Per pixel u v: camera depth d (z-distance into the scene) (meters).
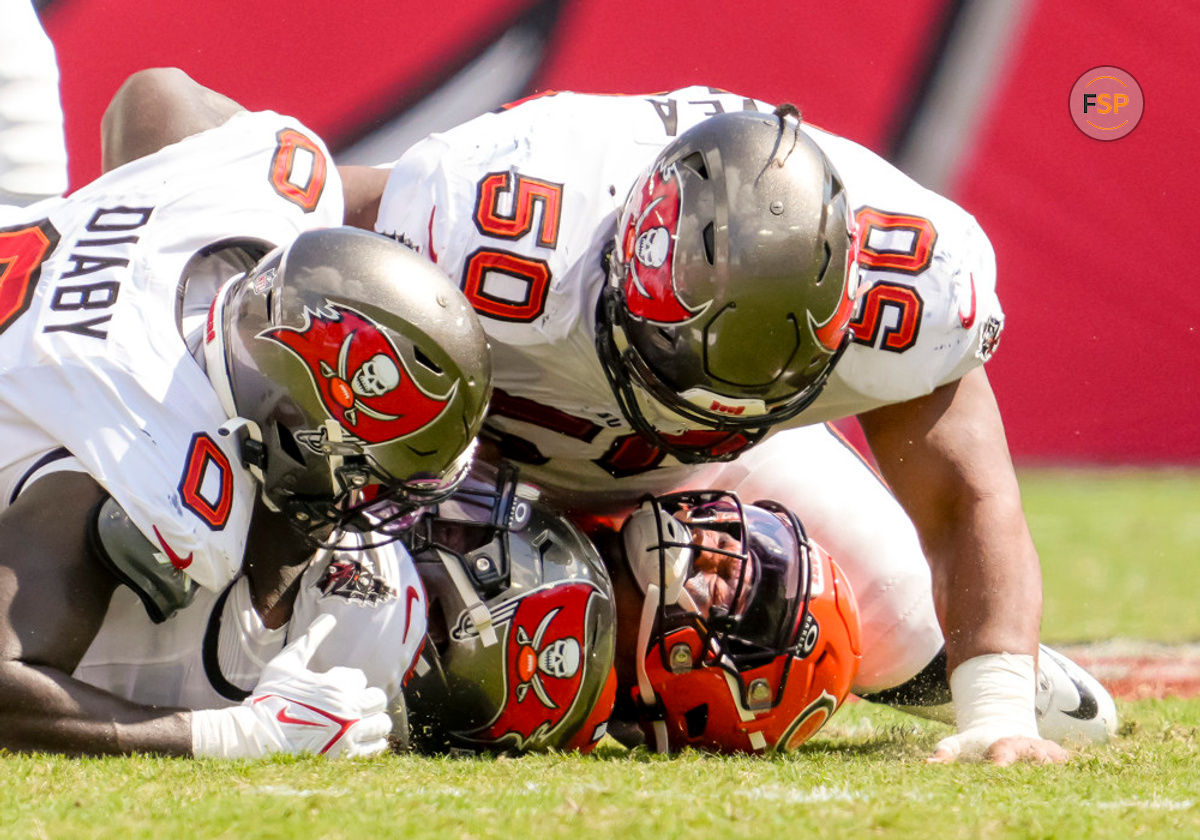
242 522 11.37
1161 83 43.25
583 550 12.95
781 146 11.97
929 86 42.69
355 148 39.31
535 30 40.62
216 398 11.53
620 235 12.47
